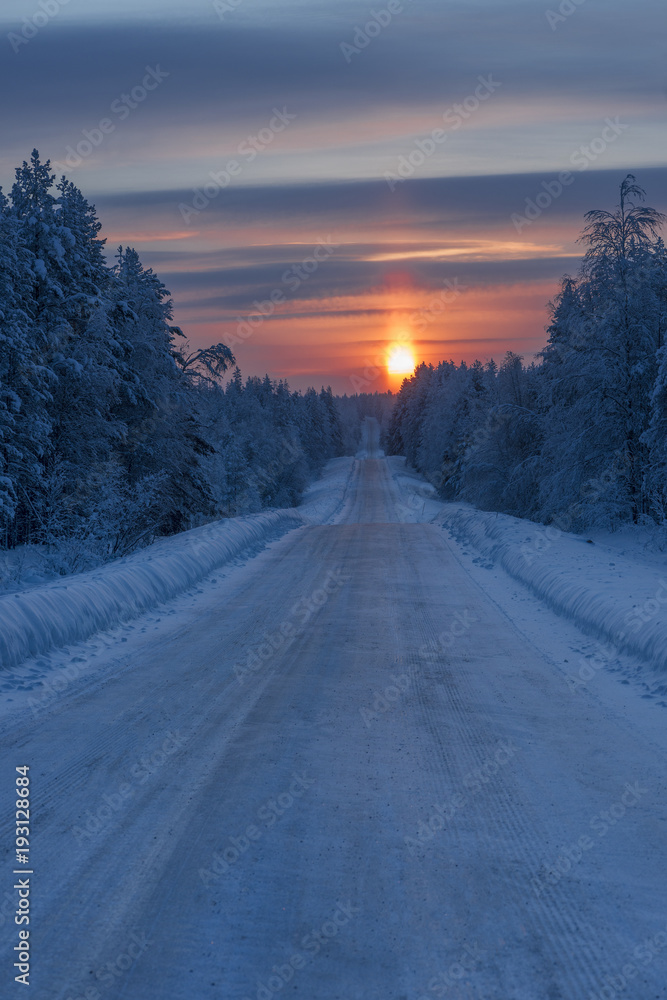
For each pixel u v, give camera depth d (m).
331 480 109.88
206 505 38.06
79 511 24.42
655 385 23.00
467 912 4.18
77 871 4.59
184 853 4.83
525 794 5.82
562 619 12.96
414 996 3.50
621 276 26.45
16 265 26.12
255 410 88.88
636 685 8.95
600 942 3.91
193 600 15.13
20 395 25.69
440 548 24.77
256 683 9.04
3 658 9.44
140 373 33.34
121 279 35.69
